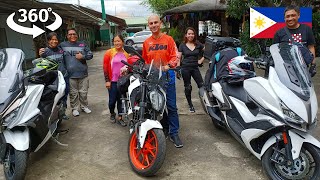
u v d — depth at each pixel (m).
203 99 4.75
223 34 15.77
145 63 4.04
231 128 3.81
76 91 5.73
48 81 3.95
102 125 5.25
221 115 4.22
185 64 5.54
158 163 3.28
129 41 23.81
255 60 3.60
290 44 3.39
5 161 3.34
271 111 3.10
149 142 3.49
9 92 3.21
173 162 3.81
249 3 8.80
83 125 5.26
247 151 4.07
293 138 2.98
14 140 3.16
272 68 3.20
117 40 5.02
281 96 2.98
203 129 4.90
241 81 3.91
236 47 4.81
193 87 7.84
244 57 3.96
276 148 3.12
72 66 5.57
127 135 4.78
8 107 3.12
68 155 4.11
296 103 2.88
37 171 3.67
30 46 14.98
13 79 3.32
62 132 4.90
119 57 5.01
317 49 9.77
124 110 4.31
